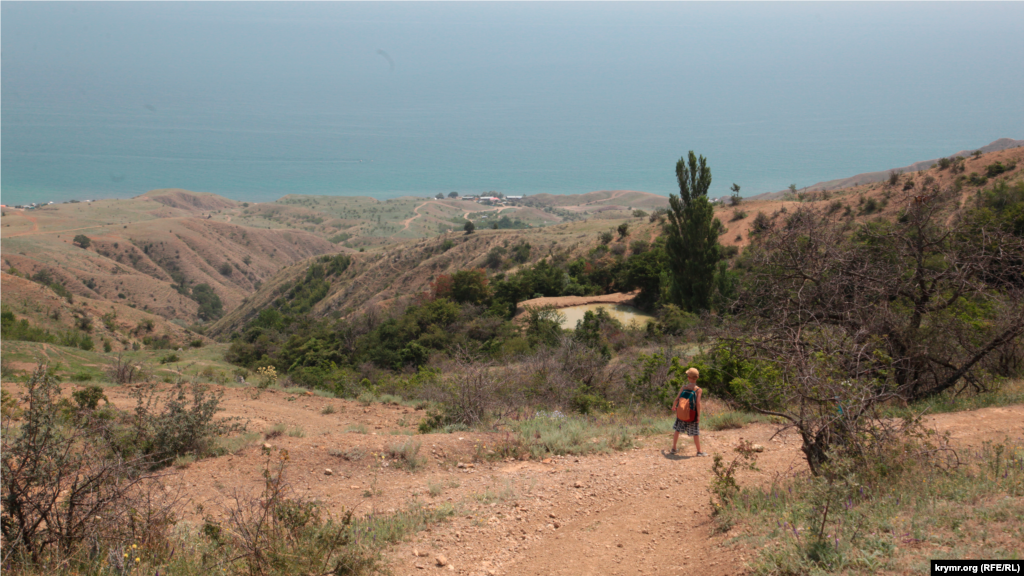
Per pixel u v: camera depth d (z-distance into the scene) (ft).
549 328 137.69
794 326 25.55
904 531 13.07
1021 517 12.66
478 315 189.16
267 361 169.17
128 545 14.55
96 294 503.61
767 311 31.78
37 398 14.65
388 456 27.78
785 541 13.78
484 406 37.76
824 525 13.58
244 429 32.73
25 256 498.69
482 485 23.79
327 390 65.82
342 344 176.24
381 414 42.78
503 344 136.67
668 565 14.90
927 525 13.25
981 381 36.17
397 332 165.58
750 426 31.73
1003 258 33.17
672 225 144.87
